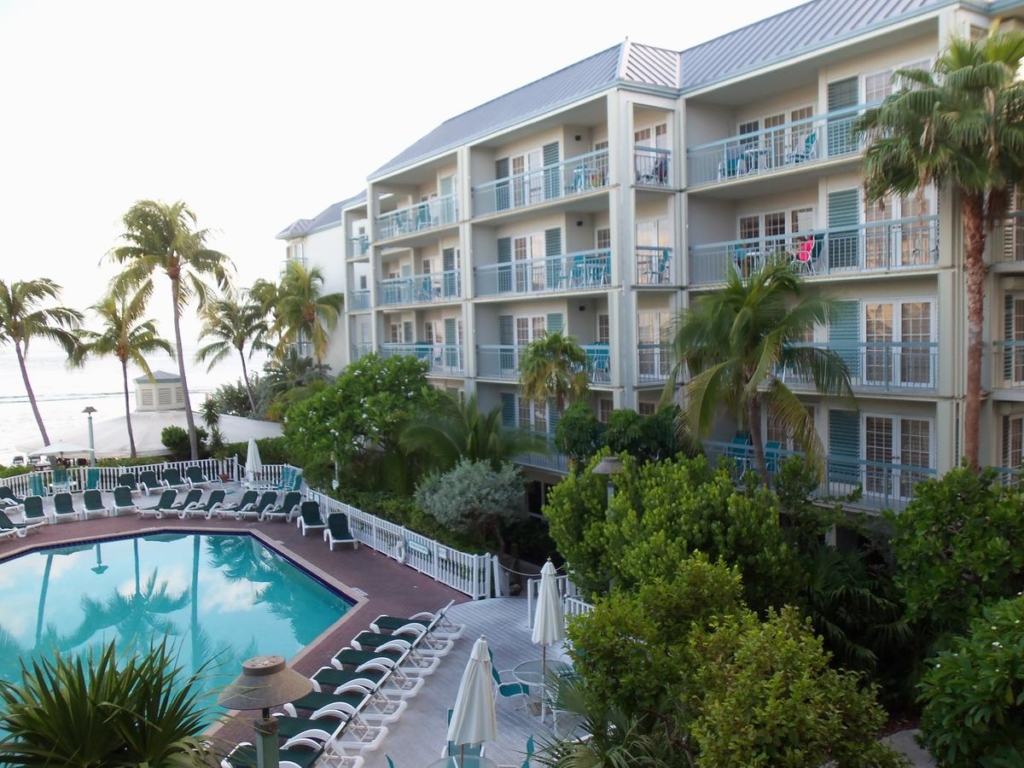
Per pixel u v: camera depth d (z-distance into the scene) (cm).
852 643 1202
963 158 1358
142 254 3288
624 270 2192
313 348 4578
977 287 1472
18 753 707
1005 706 712
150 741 747
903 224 1795
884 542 1522
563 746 847
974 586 1015
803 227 2122
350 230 3888
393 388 2572
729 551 1138
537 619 1219
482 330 2906
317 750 1102
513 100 3020
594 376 2347
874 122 1486
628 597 991
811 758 617
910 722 1157
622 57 2355
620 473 1413
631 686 818
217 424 3512
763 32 2264
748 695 649
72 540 2505
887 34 1712
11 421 6316
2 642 1808
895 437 1866
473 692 941
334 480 2698
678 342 1609
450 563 1962
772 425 2161
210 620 1933
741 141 2223
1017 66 1360
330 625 1867
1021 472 1105
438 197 3125
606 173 2392
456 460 2234
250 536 2561
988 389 1677
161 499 2795
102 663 756
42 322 3441
